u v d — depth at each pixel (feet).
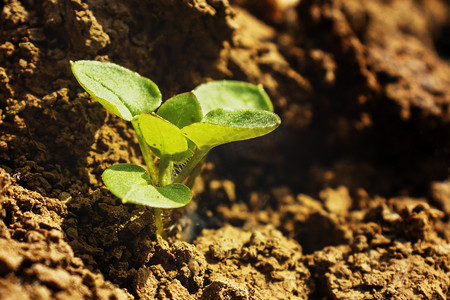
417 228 0.65
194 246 0.62
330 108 0.76
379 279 0.62
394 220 0.67
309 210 0.71
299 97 0.75
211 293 0.59
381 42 0.82
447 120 0.74
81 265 0.56
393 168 0.77
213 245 0.63
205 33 0.68
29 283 0.52
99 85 0.59
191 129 0.57
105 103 0.58
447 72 0.82
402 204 0.72
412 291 0.61
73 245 0.58
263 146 0.75
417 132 0.75
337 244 0.67
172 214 0.64
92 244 0.59
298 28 0.77
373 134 0.77
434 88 0.76
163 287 0.59
